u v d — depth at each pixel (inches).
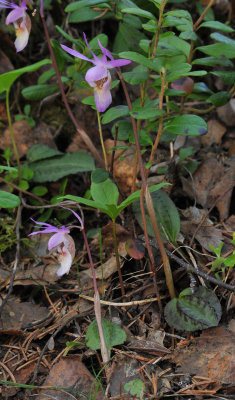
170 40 21.0
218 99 22.1
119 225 21.9
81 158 24.4
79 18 23.0
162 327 19.7
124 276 21.3
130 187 23.9
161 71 19.3
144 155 24.4
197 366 18.6
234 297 19.7
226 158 24.1
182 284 20.5
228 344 18.7
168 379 18.6
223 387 18.1
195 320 19.1
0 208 23.9
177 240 21.1
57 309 20.8
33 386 18.5
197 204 23.2
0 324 20.3
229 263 19.1
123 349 19.3
